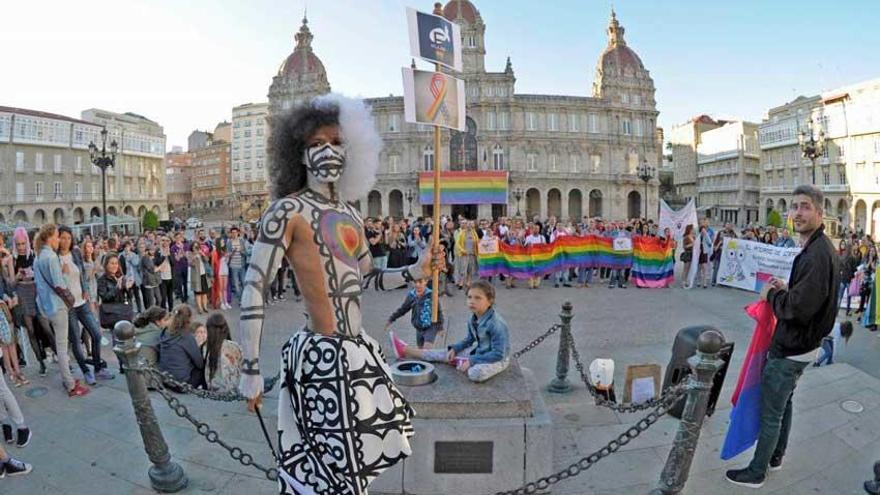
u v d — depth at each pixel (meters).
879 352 9.44
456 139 65.19
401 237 16.78
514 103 65.06
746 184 82.12
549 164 66.75
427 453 3.82
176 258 13.70
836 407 5.73
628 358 8.52
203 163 119.19
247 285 2.21
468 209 64.94
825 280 3.72
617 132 68.06
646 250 16.25
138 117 83.81
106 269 9.01
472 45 65.62
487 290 4.45
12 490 4.28
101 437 5.23
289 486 2.26
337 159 2.35
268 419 5.62
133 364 4.10
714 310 12.67
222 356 6.41
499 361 4.26
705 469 4.51
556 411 5.84
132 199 77.19
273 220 2.23
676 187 108.94
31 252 8.55
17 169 60.88
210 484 4.33
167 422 5.54
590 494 4.15
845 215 58.53
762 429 4.14
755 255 15.37
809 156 33.78
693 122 99.75
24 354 7.82
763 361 4.21
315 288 2.26
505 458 3.83
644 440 5.06
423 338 7.04
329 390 2.19
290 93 69.81
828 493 4.17
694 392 3.61
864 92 55.12
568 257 16.55
